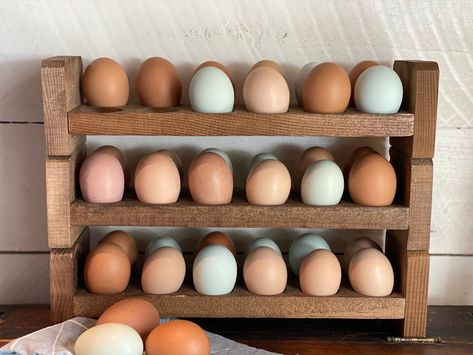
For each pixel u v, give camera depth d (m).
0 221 1.31
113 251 1.14
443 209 1.30
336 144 1.28
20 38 1.24
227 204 1.13
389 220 1.13
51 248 1.14
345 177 1.22
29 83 1.26
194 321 1.22
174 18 1.24
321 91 1.11
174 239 1.29
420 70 1.09
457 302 1.33
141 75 1.17
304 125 1.11
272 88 1.11
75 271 1.15
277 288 1.13
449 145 1.28
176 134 1.11
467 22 1.24
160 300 1.13
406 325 1.15
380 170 1.13
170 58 1.25
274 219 1.12
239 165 1.28
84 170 1.14
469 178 1.29
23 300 1.33
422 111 1.10
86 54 1.25
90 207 1.12
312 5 1.23
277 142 1.28
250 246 1.21
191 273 1.24
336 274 1.13
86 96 1.16
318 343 1.14
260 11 1.24
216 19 1.24
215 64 1.19
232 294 1.14
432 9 1.24
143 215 1.12
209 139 1.28
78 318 1.11
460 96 1.27
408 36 1.25
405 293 1.14
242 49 1.25
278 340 1.15
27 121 1.27
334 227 1.13
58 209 1.12
